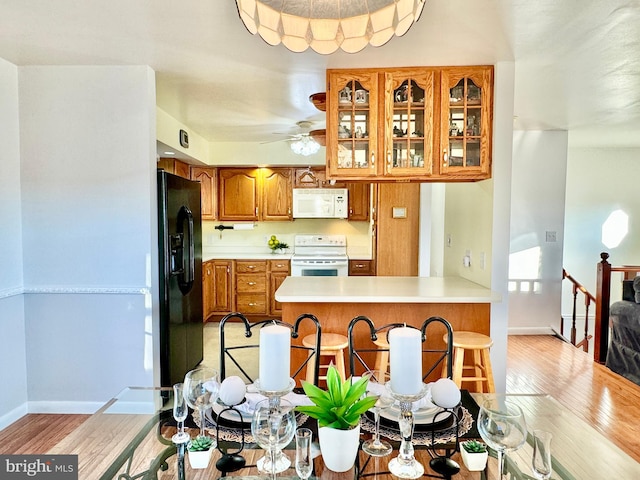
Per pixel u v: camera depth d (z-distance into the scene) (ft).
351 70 8.97
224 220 18.30
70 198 9.00
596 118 13.41
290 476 3.85
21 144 8.96
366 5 5.62
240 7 5.11
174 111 12.51
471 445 4.25
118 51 8.07
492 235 8.95
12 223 8.81
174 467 4.02
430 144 8.96
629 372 11.62
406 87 9.02
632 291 12.25
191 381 4.53
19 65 8.80
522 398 5.82
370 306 9.18
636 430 8.71
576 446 4.73
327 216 18.24
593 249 20.03
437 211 17.66
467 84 8.89
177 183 10.25
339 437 3.74
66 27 7.04
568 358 13.47
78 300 9.09
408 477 3.80
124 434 4.71
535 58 8.35
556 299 16.05
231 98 11.16
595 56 8.23
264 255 18.72
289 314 9.25
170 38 7.47
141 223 9.00
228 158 17.53
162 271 9.53
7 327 8.67
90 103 8.91
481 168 8.95
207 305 17.17
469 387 9.29
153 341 9.14
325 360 9.34
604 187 19.81
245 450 4.27
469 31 7.14
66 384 9.15
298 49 5.97
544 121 13.91
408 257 15.34
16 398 8.91
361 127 9.10
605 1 6.11
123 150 8.95
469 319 9.10
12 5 6.29
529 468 3.98
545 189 15.74
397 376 4.04
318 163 17.57
